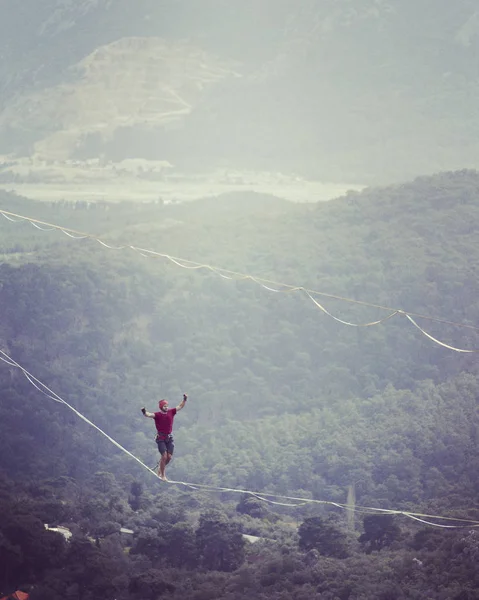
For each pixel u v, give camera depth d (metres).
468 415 181.88
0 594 97.38
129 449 182.38
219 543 114.88
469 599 91.94
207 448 183.38
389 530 119.88
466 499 144.25
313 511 157.50
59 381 199.75
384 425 182.75
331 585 101.50
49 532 106.19
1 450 166.00
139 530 123.12
